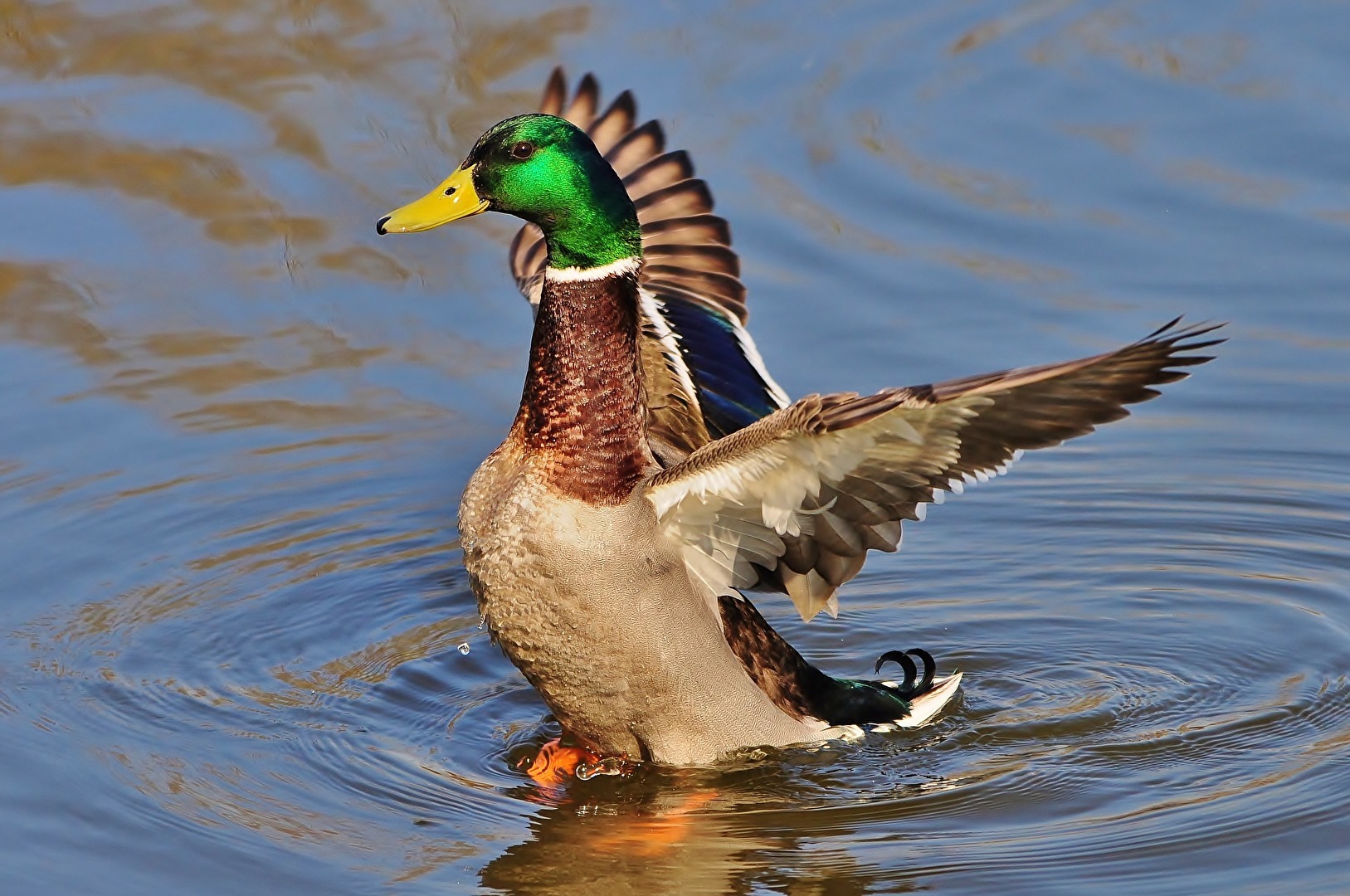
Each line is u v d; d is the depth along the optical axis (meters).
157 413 12.16
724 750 8.62
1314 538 11.34
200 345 12.78
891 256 13.44
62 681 9.50
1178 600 10.80
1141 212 13.82
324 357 12.73
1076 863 7.84
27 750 8.77
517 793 8.57
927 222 13.77
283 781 8.63
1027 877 7.72
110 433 11.95
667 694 8.38
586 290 8.30
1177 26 15.86
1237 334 12.82
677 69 15.02
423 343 12.87
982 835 8.14
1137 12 16.08
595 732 8.63
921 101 14.93
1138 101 14.92
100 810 8.27
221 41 15.06
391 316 13.07
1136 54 15.48
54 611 10.23
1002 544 11.51
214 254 13.46
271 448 11.95
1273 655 10.12
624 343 8.30
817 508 7.70
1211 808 8.33
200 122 14.37
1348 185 13.94
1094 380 6.65
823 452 7.29
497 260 13.62
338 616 10.41
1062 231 13.66
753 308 12.93
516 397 12.39
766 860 7.92
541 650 8.33
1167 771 8.77
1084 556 11.33
